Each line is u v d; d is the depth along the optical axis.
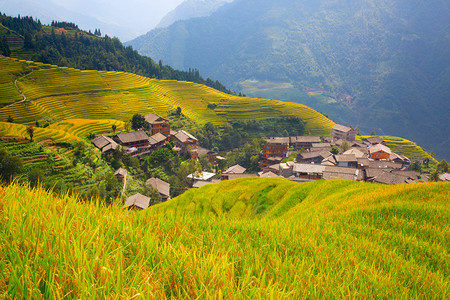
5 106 121.50
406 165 126.75
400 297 5.21
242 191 39.75
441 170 115.31
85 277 2.43
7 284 2.26
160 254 3.39
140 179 83.44
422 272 8.16
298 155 119.69
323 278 4.65
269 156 127.56
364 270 6.45
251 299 2.70
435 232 13.90
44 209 3.94
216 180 95.94
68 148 82.44
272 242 6.69
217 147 144.62
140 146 101.62
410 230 14.49
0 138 77.44
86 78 175.25
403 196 20.83
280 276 4.03
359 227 14.74
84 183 67.88
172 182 86.38
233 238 6.25
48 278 2.29
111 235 3.78
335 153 125.62
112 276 2.39
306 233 10.34
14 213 3.42
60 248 2.78
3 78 143.75
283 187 37.47
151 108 161.88
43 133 87.81
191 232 5.83
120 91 173.75
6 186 4.87
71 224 3.53
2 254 2.64
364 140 162.00
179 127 149.12
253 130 170.12
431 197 19.83
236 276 3.60
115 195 61.59
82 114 136.38
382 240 12.74
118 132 110.56
